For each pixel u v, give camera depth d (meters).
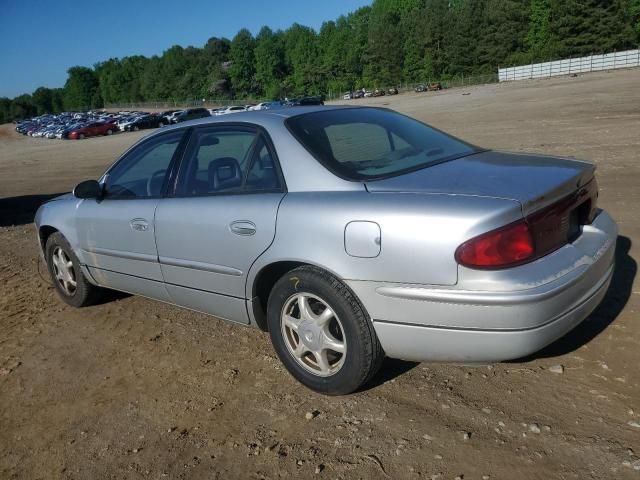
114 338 4.40
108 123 51.97
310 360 3.34
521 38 84.12
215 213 3.54
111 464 2.93
